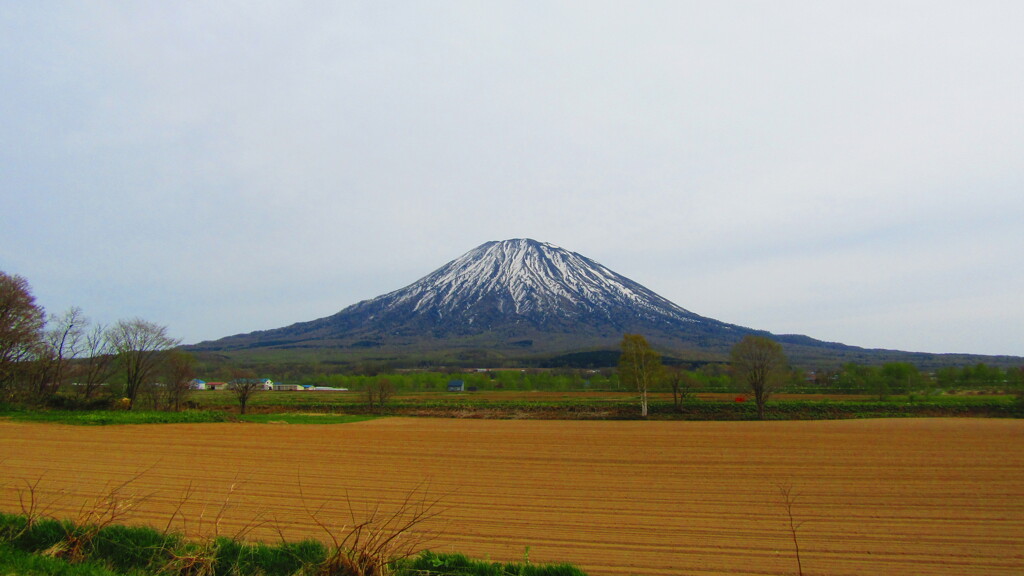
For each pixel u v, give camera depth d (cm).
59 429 3422
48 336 5159
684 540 1334
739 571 1123
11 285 4584
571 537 1350
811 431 4244
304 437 3572
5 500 1516
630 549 1259
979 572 1138
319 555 938
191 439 3209
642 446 3291
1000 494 1892
